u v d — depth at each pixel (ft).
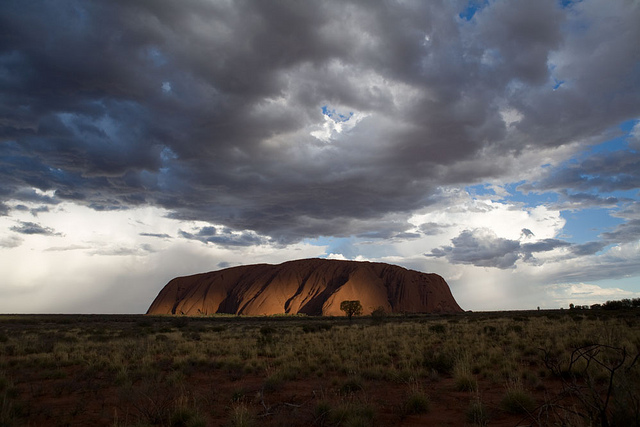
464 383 32.12
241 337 91.25
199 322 232.32
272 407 27.53
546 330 71.15
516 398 24.23
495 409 25.21
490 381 34.99
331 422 23.32
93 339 87.76
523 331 72.74
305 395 31.71
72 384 35.53
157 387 32.55
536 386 30.45
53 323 195.31
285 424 22.57
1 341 80.89
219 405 29.01
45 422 24.73
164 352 60.75
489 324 100.42
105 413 25.77
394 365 45.93
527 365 39.70
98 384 36.35
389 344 65.46
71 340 84.38
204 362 49.98
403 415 24.32
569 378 32.27
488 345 56.49
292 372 41.04
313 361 48.91
